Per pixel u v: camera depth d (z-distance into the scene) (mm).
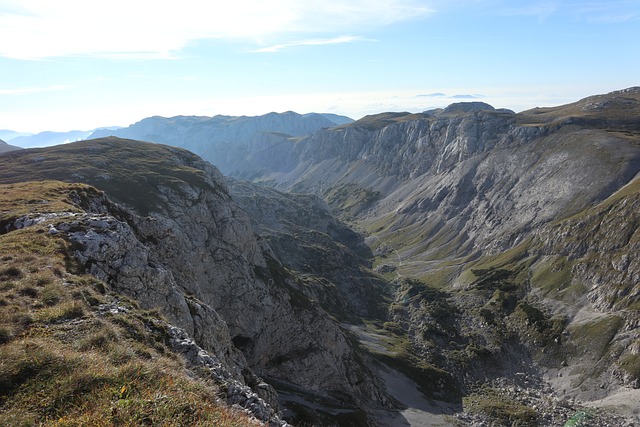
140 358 20234
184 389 17875
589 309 153000
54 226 35500
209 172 147625
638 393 114062
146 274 37031
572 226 191000
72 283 27078
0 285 24047
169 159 138375
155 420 14617
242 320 91500
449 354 151375
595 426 104688
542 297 171500
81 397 15273
